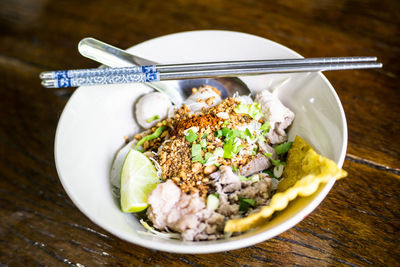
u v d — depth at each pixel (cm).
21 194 34
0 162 36
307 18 42
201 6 45
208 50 34
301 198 25
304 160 27
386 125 33
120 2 47
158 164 29
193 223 25
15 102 40
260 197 27
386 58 38
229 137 29
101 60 31
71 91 41
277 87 32
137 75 29
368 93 35
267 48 33
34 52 43
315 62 30
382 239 27
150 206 27
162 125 32
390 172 30
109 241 29
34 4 49
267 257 27
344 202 29
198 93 33
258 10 44
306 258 26
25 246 31
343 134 26
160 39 34
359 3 43
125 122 33
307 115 30
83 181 27
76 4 48
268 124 31
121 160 31
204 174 28
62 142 28
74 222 31
